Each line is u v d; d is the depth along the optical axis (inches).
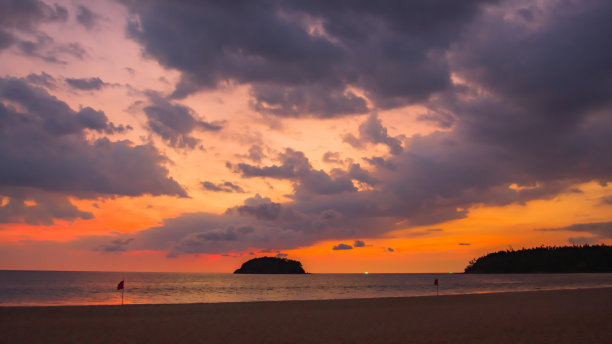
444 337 615.8
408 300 1350.9
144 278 6127.0
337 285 4136.3
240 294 2416.3
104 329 684.7
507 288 3026.6
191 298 2021.4
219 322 784.9
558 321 784.9
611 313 920.9
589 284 3624.5
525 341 575.2
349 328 714.8
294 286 3838.6
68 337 610.5
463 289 2972.4
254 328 714.2
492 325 739.4
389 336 630.5
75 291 2591.0
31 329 673.0
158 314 906.7
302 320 822.5
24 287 3034.0
